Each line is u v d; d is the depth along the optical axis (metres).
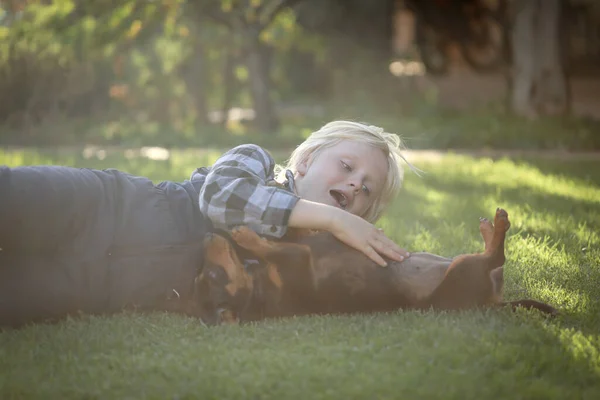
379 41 24.02
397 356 3.33
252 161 4.08
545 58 19.91
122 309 3.92
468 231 6.68
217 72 23.52
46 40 17.31
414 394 2.98
